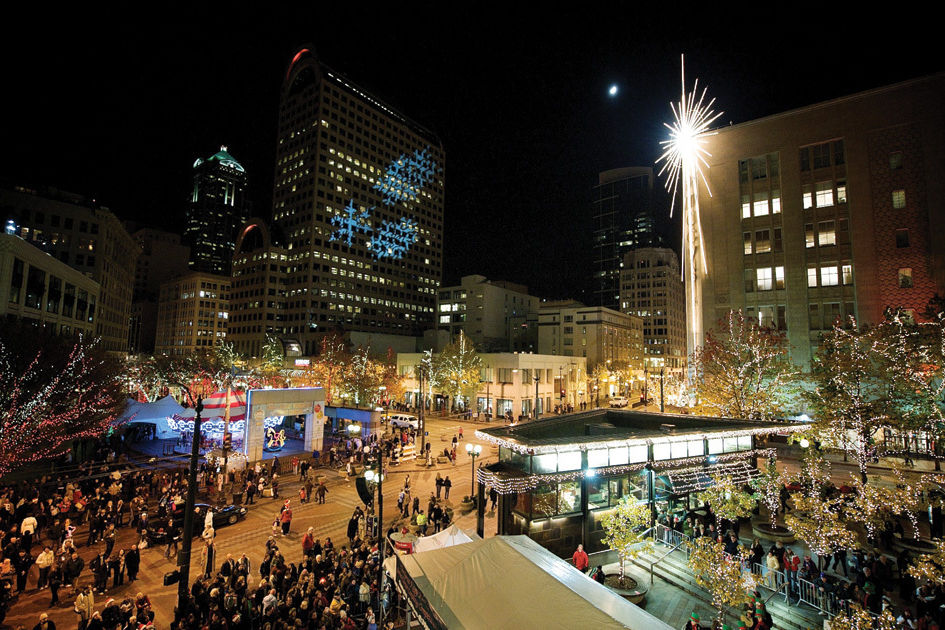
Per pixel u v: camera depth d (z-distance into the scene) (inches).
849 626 418.9
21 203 2721.5
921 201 1577.3
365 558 701.3
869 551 762.8
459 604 395.2
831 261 1715.1
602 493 790.5
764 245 1850.4
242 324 4918.8
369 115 5349.4
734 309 1876.2
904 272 1583.4
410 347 4104.3
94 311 2447.1
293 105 5226.4
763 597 628.7
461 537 640.4
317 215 4704.7
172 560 769.6
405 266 5595.5
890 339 1071.6
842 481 1119.0
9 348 1141.1
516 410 2618.1
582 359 3400.6
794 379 1392.7
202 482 1134.4
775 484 856.3
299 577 640.4
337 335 3319.4
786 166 1829.5
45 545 788.6
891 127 1644.9
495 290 4252.0
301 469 1227.2
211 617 520.1
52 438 1131.3
